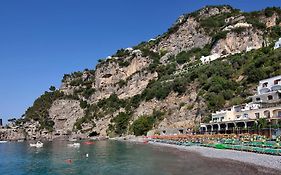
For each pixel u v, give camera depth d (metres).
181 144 96.12
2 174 52.31
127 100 198.50
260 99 100.50
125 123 175.12
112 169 52.16
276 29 186.12
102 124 196.88
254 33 184.88
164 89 157.12
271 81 103.75
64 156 78.75
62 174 49.81
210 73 143.38
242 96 118.31
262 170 41.97
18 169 57.22
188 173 44.34
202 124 109.38
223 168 46.44
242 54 155.50
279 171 40.44
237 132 89.06
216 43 191.62
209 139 88.56
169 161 58.88
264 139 66.44
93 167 55.66
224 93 124.00
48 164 63.00
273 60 127.50
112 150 91.44
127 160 63.69
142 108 165.00
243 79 130.62
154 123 146.75
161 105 151.88
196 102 130.50
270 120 78.25
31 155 85.19
